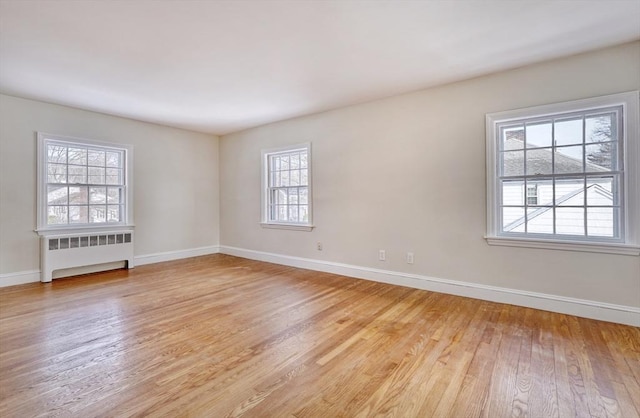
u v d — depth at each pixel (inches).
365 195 161.8
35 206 157.8
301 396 67.0
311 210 184.1
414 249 146.6
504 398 66.0
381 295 135.8
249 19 87.5
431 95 140.6
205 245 233.6
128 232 187.6
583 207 111.7
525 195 122.2
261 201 212.1
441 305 122.7
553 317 109.5
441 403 64.6
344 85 137.6
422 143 143.3
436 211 140.2
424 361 80.9
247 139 220.4
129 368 77.7
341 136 170.2
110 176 186.7
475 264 131.1
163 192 209.0
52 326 103.1
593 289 108.1
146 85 136.9
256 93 147.3
